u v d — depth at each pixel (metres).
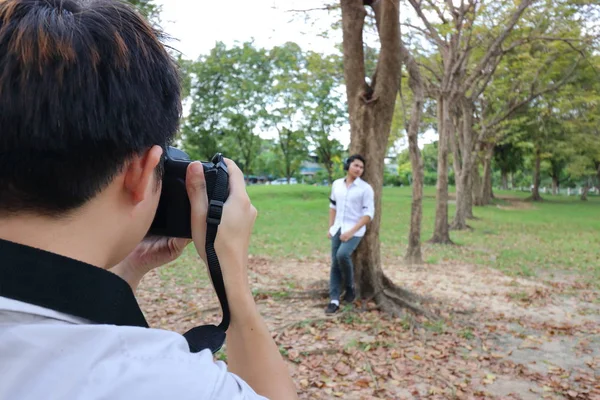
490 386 4.11
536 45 15.32
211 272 0.78
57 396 0.50
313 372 4.23
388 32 5.78
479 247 12.88
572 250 12.43
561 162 42.50
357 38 6.07
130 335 0.56
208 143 34.12
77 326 0.53
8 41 0.56
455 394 3.89
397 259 10.63
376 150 6.09
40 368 0.51
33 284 0.54
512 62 16.06
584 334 5.60
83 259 0.62
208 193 0.80
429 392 3.93
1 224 0.59
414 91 9.44
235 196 0.80
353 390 3.94
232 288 0.78
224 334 0.75
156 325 5.37
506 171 36.88
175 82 0.71
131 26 0.65
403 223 18.56
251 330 0.79
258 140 36.88
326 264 9.52
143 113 0.63
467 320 5.89
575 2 12.34
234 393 0.58
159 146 0.66
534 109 22.14
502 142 27.36
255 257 10.17
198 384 0.55
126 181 0.65
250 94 32.62
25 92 0.55
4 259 0.53
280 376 0.81
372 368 4.35
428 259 10.51
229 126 34.25
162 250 1.03
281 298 6.39
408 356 4.64
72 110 0.56
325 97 31.77
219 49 32.56
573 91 17.95
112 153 0.61
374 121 6.05
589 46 13.65
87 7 0.63
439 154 13.45
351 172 5.72
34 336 0.52
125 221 0.66
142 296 6.62
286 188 32.22
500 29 12.75
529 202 34.88
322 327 5.30
